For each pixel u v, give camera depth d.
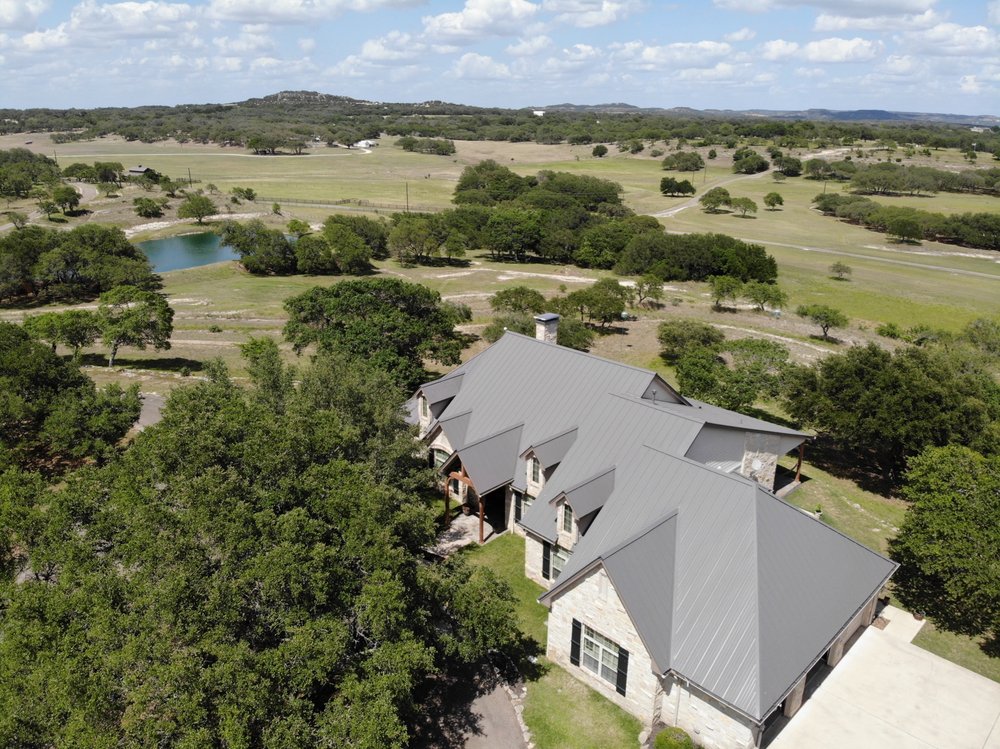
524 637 32.22
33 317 69.62
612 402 37.44
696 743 26.22
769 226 176.00
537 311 82.75
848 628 30.05
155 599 21.23
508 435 39.94
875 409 43.06
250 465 26.97
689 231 165.12
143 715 18.56
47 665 19.58
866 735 26.34
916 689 28.62
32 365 42.38
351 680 21.83
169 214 172.62
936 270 133.75
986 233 157.12
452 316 76.44
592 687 29.30
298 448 27.70
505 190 197.88
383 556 24.69
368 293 60.75
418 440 40.34
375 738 19.69
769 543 27.34
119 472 28.12
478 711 27.94
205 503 24.20
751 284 102.50
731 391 52.97
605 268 136.50
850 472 49.09
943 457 35.44
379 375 41.16
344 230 133.50
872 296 111.25
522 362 43.59
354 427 34.34
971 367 58.28
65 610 21.42
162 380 66.12
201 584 22.42
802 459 48.88
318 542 24.34
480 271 131.25
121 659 19.27
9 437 41.91
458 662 30.47
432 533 29.72
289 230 150.50
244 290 111.25
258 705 19.48
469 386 44.75
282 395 38.53
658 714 27.12
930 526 32.16
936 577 35.66
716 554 27.58
